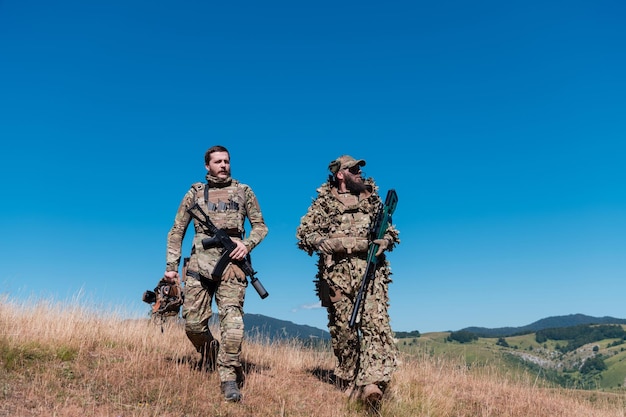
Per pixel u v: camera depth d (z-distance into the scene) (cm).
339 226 573
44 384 451
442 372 791
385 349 532
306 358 771
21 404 405
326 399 553
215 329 739
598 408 744
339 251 566
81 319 739
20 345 545
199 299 530
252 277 523
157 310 557
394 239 571
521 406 668
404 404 548
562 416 657
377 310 543
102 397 446
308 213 589
